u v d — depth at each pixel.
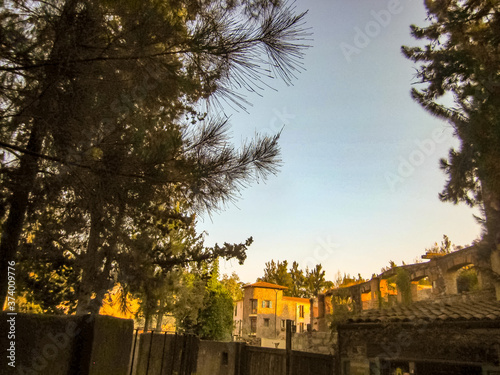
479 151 6.84
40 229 5.36
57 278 9.15
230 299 31.52
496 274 9.21
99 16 3.61
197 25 3.84
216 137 4.50
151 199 4.55
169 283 10.25
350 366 10.09
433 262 17.33
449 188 8.62
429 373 10.20
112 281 8.15
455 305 9.64
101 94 3.77
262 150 4.54
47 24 3.42
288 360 11.53
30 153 3.50
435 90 8.32
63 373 3.73
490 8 7.68
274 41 3.66
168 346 9.84
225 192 4.58
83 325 4.04
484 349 7.84
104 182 3.95
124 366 4.72
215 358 15.83
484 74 6.97
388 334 9.48
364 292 21.89
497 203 7.79
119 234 5.90
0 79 3.38
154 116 4.51
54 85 3.43
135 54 3.83
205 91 4.23
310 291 67.31
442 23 9.25
